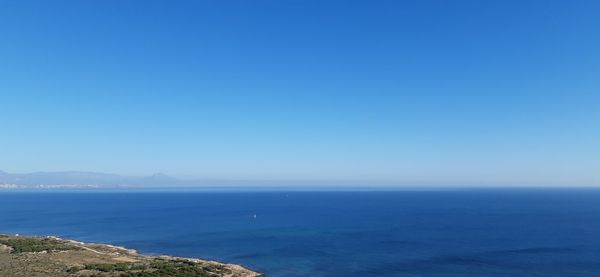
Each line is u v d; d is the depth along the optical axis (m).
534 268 116.44
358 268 118.06
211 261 123.38
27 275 80.88
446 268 117.31
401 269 116.50
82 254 111.81
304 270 115.94
